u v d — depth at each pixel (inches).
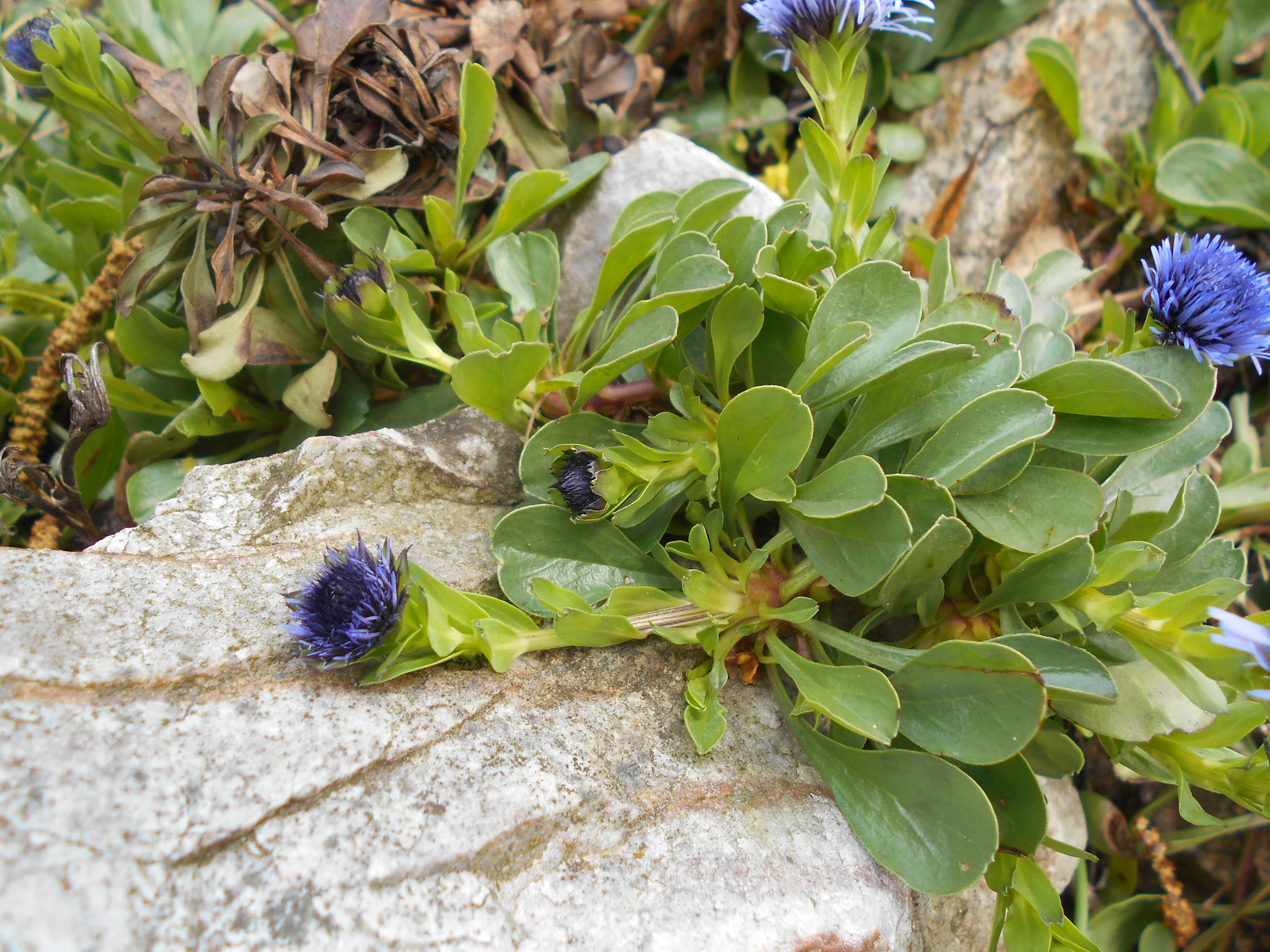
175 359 8.6
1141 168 11.1
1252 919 9.1
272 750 5.6
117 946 4.7
